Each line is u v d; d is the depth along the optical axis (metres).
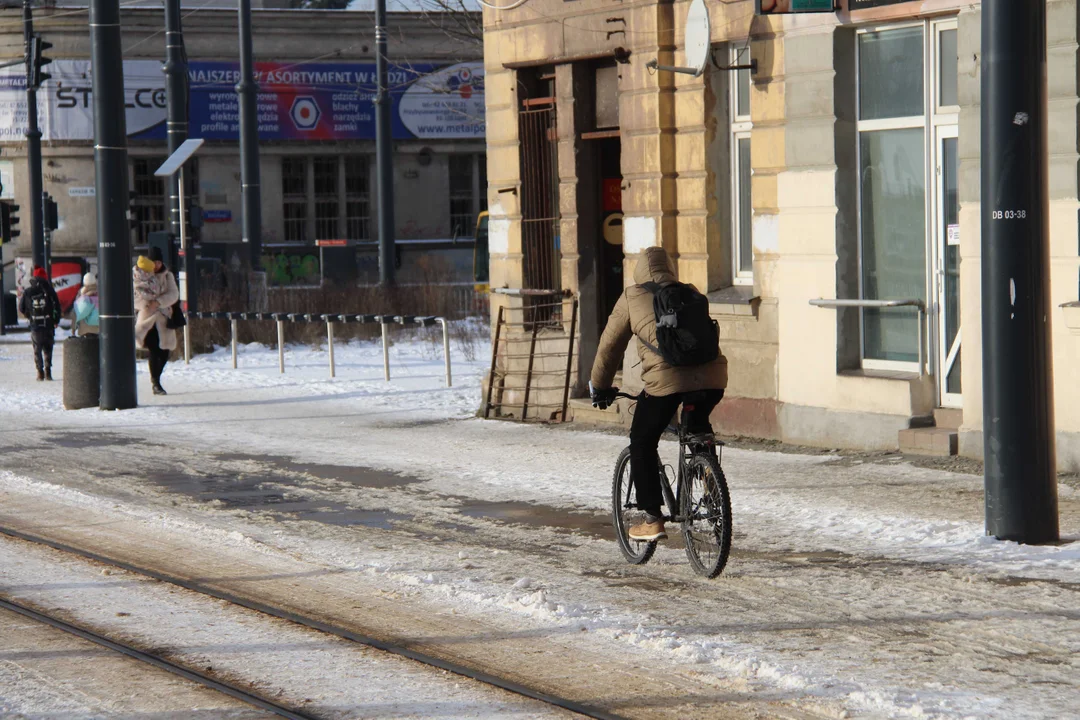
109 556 26.20
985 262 25.03
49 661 19.17
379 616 21.19
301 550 26.27
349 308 90.06
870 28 36.81
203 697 17.41
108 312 51.09
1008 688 16.91
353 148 137.12
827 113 37.19
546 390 46.56
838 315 37.38
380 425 45.97
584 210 45.38
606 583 23.02
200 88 132.88
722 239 41.59
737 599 21.62
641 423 23.23
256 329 79.69
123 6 131.38
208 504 31.64
